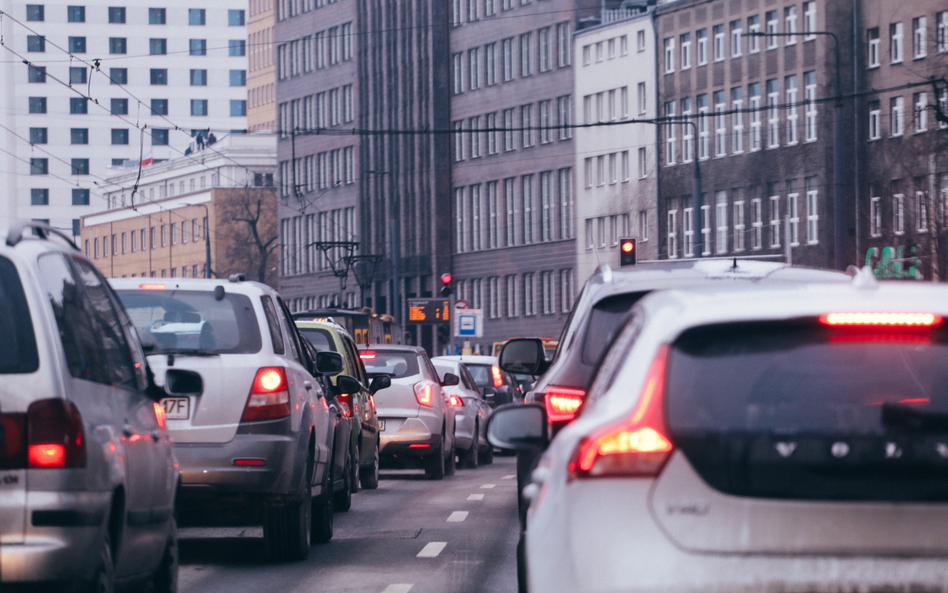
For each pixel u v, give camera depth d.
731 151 127.94
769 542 6.80
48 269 10.48
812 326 7.36
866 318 7.32
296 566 17.55
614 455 7.05
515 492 30.19
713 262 14.99
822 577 6.76
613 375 7.79
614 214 139.75
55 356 9.95
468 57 156.38
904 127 109.94
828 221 118.12
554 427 13.48
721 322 7.36
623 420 7.16
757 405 7.06
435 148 158.62
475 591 15.42
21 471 9.69
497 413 9.55
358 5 170.00
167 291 17.48
